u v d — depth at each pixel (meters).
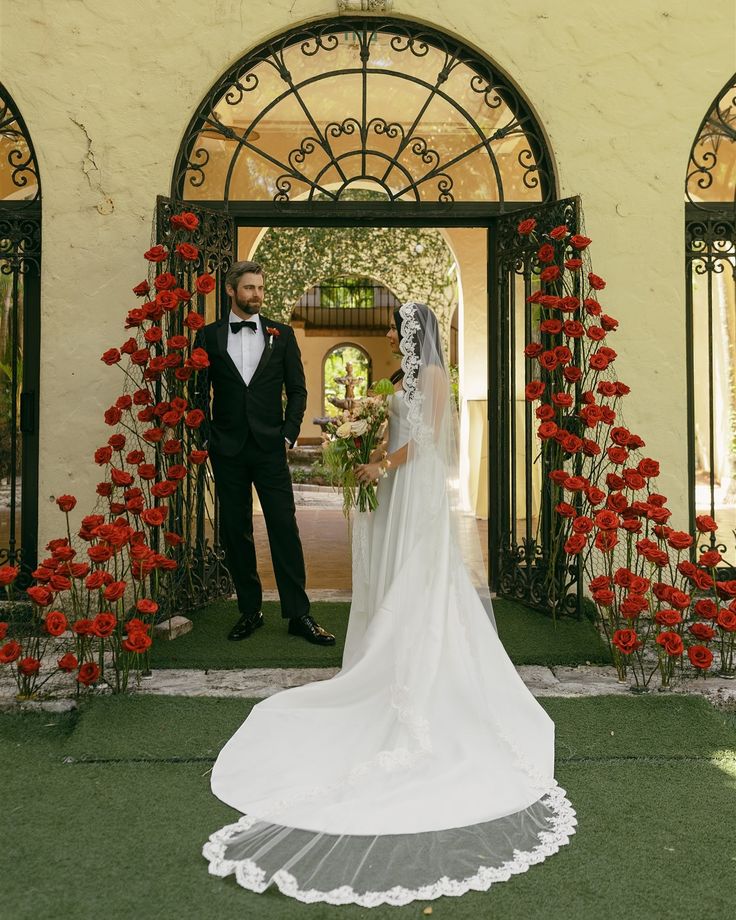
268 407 3.91
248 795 2.47
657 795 2.52
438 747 2.56
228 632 4.06
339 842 2.18
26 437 4.53
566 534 4.32
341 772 2.52
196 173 4.56
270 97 4.57
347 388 3.28
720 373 8.03
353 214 4.61
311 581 5.49
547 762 2.66
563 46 4.46
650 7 4.48
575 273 4.09
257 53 4.52
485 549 6.73
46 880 2.05
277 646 3.83
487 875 2.04
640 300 4.49
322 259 12.16
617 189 4.49
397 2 4.42
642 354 4.49
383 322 22.36
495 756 2.60
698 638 3.31
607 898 1.98
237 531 3.94
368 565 3.24
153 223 4.39
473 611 2.94
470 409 8.96
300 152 4.64
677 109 4.50
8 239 4.49
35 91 4.36
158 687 3.31
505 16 4.46
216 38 4.40
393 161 4.68
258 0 4.40
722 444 8.23
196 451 3.85
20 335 4.93
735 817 2.38
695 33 4.50
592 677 3.49
